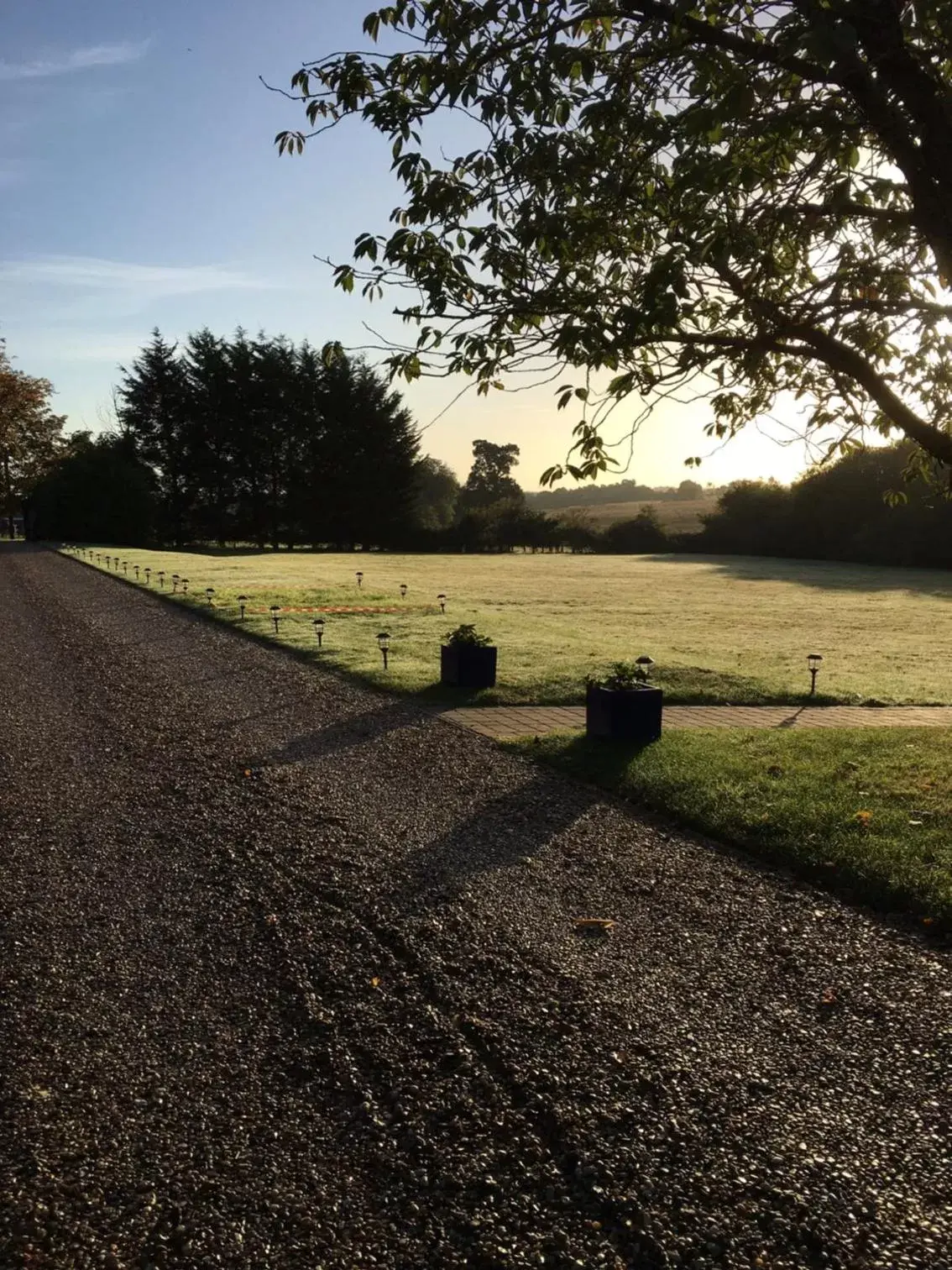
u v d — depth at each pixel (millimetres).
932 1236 2893
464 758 8898
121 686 12555
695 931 5121
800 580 39719
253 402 67938
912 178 4914
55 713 10742
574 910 5391
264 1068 3820
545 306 5676
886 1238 2885
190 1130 3424
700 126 4395
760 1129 3414
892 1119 3473
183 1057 3896
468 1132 3406
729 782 7688
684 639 19500
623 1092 3635
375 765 8633
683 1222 2955
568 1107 3535
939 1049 3941
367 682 13000
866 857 5918
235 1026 4133
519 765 8664
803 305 5762
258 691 12352
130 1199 3072
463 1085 3689
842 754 8789
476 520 67625
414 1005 4305
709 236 5305
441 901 5492
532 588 34250
